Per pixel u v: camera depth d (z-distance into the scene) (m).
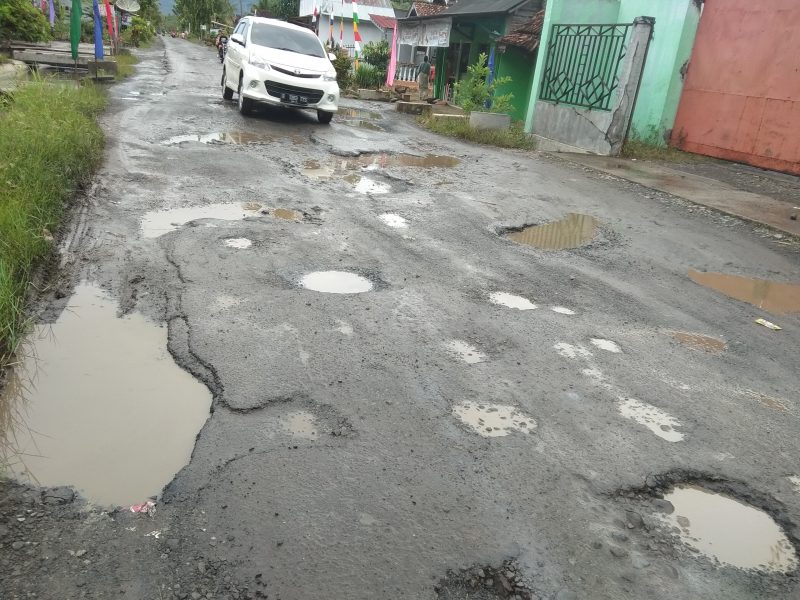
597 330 4.36
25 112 8.43
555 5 13.47
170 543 2.29
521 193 8.25
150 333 3.82
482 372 3.64
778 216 7.75
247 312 4.13
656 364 3.95
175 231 5.54
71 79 14.94
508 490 2.69
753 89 11.92
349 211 6.67
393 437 2.97
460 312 4.43
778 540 2.57
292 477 2.65
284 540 2.32
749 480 2.91
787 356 4.23
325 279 4.81
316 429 3.00
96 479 2.61
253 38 12.73
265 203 6.66
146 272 4.65
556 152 12.00
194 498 2.51
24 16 18.03
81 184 6.60
